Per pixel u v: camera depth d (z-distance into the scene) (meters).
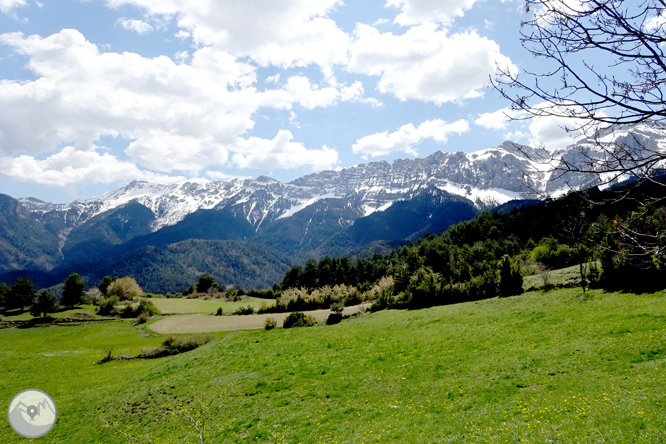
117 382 31.12
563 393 14.38
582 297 31.81
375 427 15.12
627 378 14.33
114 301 87.62
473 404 15.47
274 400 20.69
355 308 59.00
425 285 48.84
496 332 26.95
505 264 43.06
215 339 44.47
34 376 36.88
